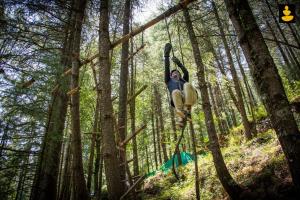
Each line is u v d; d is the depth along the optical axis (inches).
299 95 514.0
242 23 158.2
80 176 192.2
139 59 550.9
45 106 216.2
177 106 161.0
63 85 227.9
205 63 514.9
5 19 188.1
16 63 198.5
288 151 133.3
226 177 308.0
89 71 441.7
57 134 231.0
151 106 967.0
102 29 193.8
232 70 589.9
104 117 172.2
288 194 243.9
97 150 451.8
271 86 143.3
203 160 492.7
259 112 628.1
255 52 150.5
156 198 443.2
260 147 418.9
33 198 220.8
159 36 580.1
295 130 134.3
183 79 178.4
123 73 352.5
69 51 253.4
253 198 274.7
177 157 589.6
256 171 329.7
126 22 343.6
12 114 191.0
